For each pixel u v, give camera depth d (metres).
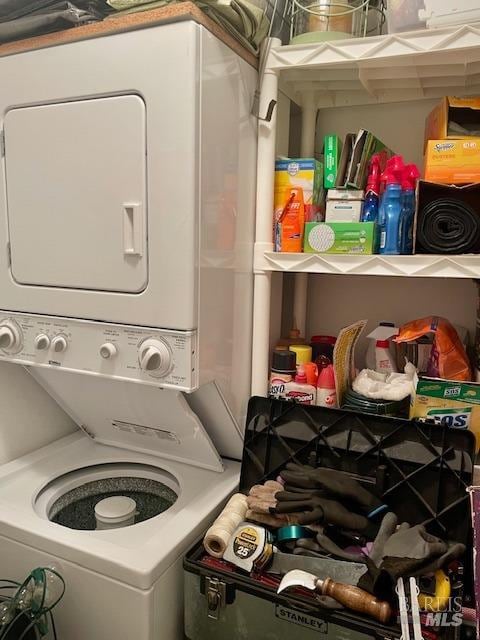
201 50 1.55
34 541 1.79
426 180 1.80
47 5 1.77
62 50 1.71
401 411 2.03
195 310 1.65
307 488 1.79
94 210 1.71
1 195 1.90
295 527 1.70
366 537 1.67
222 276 1.83
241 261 2.00
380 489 1.80
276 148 2.18
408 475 1.77
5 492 2.09
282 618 1.52
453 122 1.93
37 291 1.87
